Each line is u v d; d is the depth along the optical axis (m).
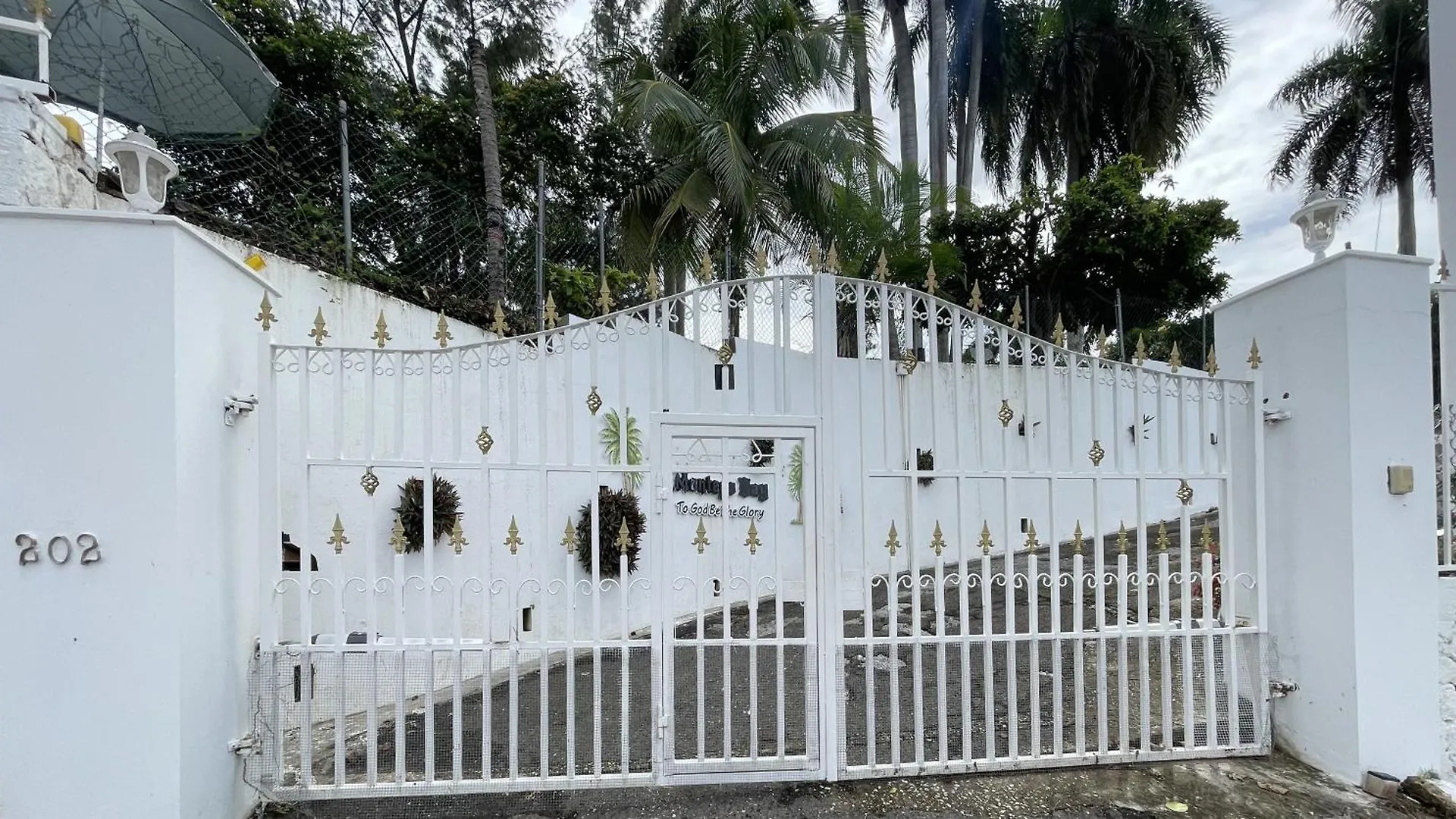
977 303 3.16
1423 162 14.79
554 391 5.46
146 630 2.27
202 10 3.99
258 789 2.80
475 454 5.02
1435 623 3.09
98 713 2.24
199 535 2.44
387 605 4.46
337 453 2.86
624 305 8.27
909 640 3.08
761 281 3.10
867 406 7.08
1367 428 3.01
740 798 2.93
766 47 8.52
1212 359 3.28
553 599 5.32
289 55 7.71
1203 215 9.83
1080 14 13.57
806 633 3.05
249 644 2.80
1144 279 10.00
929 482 7.37
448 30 12.61
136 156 2.40
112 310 2.27
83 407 2.25
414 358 4.77
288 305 4.32
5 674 2.20
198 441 2.44
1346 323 3.01
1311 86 15.72
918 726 3.10
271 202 5.17
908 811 2.84
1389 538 3.04
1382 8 14.31
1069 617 5.91
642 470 2.98
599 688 2.95
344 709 2.87
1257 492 3.28
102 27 3.90
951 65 14.05
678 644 2.98
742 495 5.57
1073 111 13.98
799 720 3.83
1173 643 4.90
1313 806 2.87
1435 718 3.06
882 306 3.12
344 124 5.30
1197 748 3.24
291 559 4.00
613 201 10.39
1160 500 8.89
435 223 6.36
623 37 13.01
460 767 2.89
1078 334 10.45
